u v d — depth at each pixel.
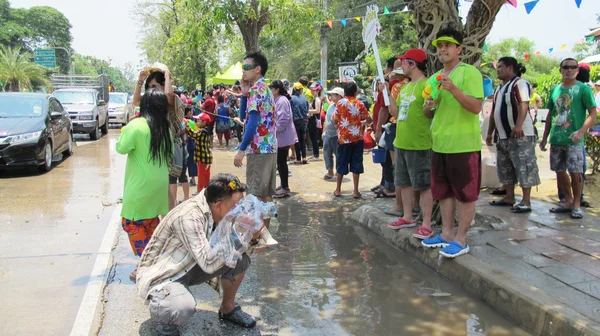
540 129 15.27
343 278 4.23
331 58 25.08
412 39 21.11
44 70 35.97
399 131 4.86
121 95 22.02
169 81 4.25
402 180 5.04
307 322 3.45
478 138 4.09
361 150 7.12
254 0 12.91
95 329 3.28
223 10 12.30
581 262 4.02
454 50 4.09
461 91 3.90
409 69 4.81
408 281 4.15
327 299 3.82
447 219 4.38
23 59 34.56
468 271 3.92
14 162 8.56
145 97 3.80
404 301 3.76
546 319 3.12
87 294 3.81
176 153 5.46
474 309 3.61
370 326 3.38
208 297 3.88
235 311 3.42
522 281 3.57
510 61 5.63
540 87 16.45
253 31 13.38
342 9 22.08
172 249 3.06
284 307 3.68
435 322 3.42
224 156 11.77
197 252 2.93
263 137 4.92
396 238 5.04
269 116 4.95
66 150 11.13
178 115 4.39
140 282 3.04
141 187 3.74
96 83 26.91
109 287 3.98
